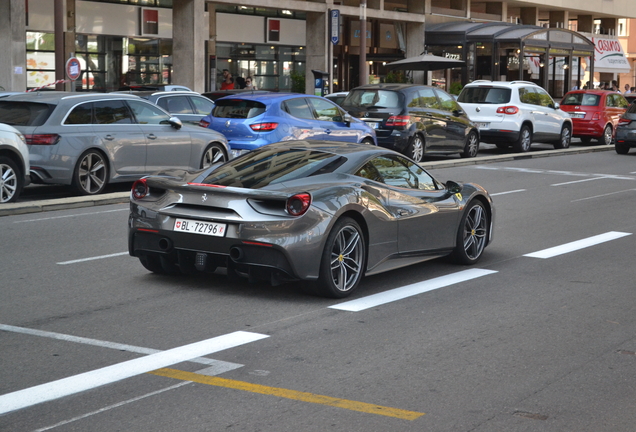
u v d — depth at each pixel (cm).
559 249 1008
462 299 742
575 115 2862
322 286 713
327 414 457
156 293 739
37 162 1282
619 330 649
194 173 770
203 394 484
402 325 649
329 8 3612
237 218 690
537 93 2542
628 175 1931
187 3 3091
